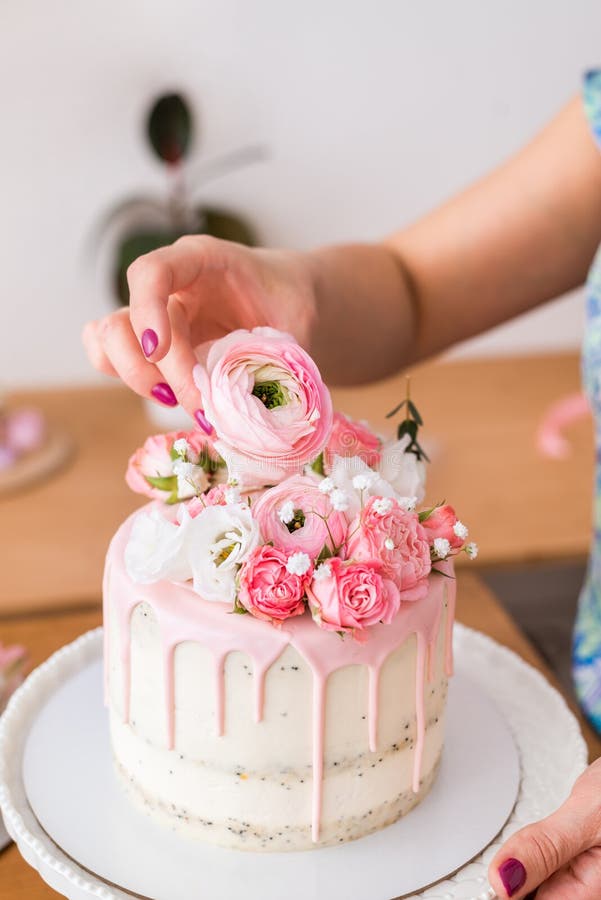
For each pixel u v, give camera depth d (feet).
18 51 4.84
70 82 4.95
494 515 4.00
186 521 1.95
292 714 1.99
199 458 2.12
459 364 5.63
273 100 5.17
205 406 1.95
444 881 2.03
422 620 2.04
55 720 2.40
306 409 1.94
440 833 2.12
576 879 1.96
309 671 1.97
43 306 5.37
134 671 2.07
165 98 4.78
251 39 5.03
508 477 4.33
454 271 3.00
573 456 4.52
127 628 2.06
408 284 2.98
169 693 2.02
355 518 2.00
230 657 1.97
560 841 1.90
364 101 5.25
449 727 2.39
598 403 2.67
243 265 2.35
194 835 2.10
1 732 2.34
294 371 1.95
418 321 3.03
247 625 1.96
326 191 5.41
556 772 2.28
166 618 1.99
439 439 4.68
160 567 1.97
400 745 2.09
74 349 5.50
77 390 5.38
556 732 2.38
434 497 4.13
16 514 4.10
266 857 2.07
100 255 5.31
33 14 4.79
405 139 5.37
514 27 5.20
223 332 2.44
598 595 2.71
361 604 1.94
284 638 1.95
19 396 5.26
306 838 2.07
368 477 2.02
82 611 3.48
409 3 5.07
